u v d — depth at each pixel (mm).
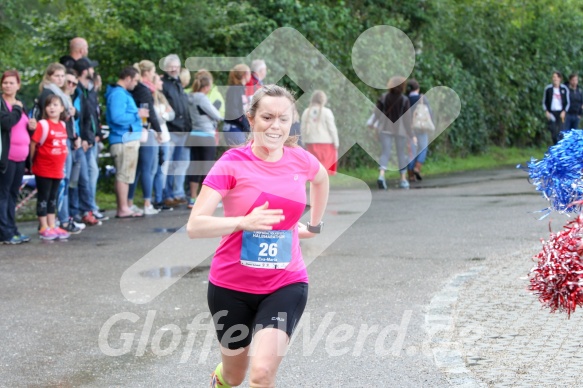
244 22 24938
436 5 32250
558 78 33594
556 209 6656
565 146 6551
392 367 8688
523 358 8789
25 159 15750
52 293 11938
